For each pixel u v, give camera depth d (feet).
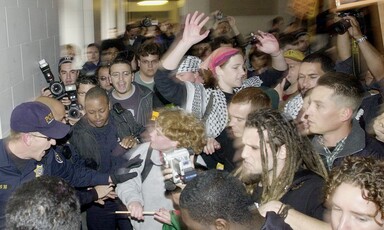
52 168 7.45
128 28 22.36
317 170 5.44
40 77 12.04
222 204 4.21
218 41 15.21
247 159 5.60
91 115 9.53
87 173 8.15
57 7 15.14
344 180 4.32
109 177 8.13
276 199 5.33
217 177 4.47
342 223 4.32
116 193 8.23
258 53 13.34
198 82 8.69
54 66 14.12
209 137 7.90
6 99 9.07
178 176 6.33
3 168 6.74
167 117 6.99
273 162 5.36
